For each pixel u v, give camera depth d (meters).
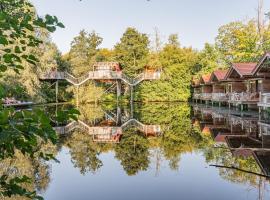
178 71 51.69
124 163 9.69
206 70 50.44
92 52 50.72
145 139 14.41
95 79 43.69
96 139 14.38
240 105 29.11
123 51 50.59
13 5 2.93
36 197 2.73
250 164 9.01
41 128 2.08
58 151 11.36
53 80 40.66
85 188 7.18
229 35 49.22
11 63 2.77
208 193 6.70
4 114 1.97
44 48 32.59
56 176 8.01
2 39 2.52
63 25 2.58
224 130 16.33
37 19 2.54
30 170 8.33
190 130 16.98
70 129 17.88
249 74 24.77
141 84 50.75
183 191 6.90
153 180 7.83
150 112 30.12
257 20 44.62
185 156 10.45
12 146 2.35
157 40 60.50
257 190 6.79
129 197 6.57
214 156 10.23
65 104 39.00
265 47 42.62
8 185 2.69
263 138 13.36
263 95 21.91
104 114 27.92
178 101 52.28
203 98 42.38
